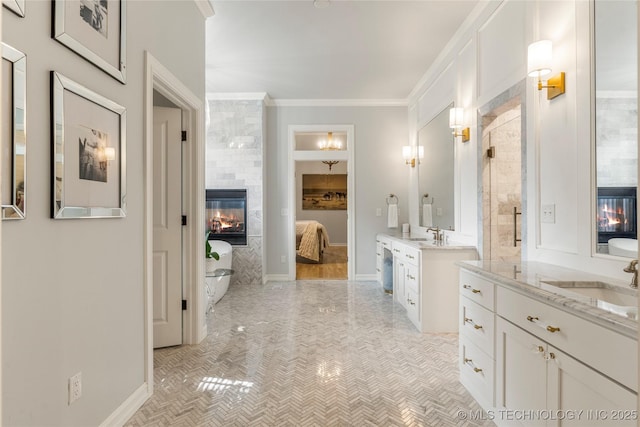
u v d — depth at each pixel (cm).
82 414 151
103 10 162
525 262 224
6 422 115
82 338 151
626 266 160
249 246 518
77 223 148
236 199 521
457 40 348
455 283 315
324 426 181
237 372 239
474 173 314
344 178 1008
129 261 188
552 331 135
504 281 168
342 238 1007
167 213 282
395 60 407
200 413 192
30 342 124
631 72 160
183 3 257
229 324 340
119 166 175
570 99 197
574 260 193
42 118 129
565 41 201
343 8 303
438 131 409
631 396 101
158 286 280
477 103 308
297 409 196
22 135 117
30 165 123
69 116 140
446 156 385
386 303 416
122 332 182
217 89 502
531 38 232
